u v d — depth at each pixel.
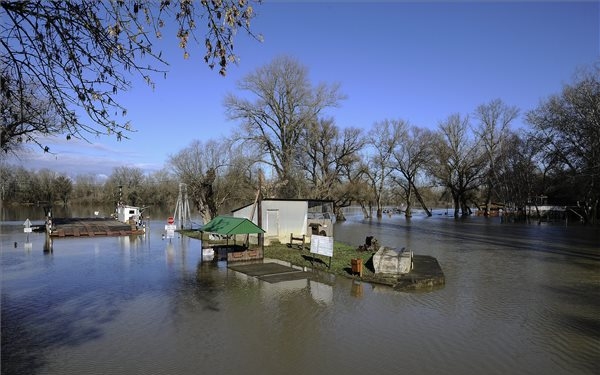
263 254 22.66
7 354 9.38
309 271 18.98
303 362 8.93
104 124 5.41
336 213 63.62
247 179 46.84
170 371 8.49
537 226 50.31
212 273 18.70
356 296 14.49
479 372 8.45
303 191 55.59
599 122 38.69
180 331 10.87
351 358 9.15
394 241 32.88
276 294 14.76
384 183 78.06
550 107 47.91
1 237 34.34
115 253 25.25
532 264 21.39
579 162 45.06
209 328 11.10
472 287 15.95
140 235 36.38
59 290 15.41
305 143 54.34
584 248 28.23
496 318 12.00
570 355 9.30
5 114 5.43
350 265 19.92
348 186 63.69
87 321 11.73
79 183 109.81
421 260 21.16
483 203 92.50
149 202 96.25
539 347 9.78
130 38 5.02
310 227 30.94
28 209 86.69
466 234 39.38
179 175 48.00
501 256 24.31
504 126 67.50
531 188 63.09
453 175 72.75
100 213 76.94
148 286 16.06
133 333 10.73
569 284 16.50
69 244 29.88
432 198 102.62
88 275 18.28
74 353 9.43
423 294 14.80
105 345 9.91
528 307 13.15
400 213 92.75
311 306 13.21
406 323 11.55
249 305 13.33
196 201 41.12
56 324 11.47
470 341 10.17
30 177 87.19
